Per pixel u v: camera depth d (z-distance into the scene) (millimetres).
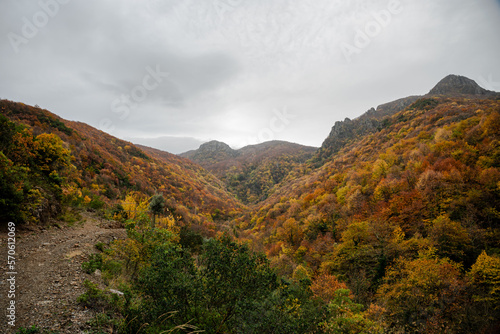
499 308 21688
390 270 30266
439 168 47625
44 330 4980
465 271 27953
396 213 42875
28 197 12109
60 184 18391
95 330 5289
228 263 6395
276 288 7305
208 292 6258
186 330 5648
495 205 35562
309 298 12664
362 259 33781
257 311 5832
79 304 6289
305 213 66750
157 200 20109
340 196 64688
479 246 31031
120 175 65062
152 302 5926
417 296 23047
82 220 16516
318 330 8336
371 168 72562
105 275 8906
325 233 53469
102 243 12328
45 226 12305
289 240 58125
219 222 97750
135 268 10359
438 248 31359
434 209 38000
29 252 9016
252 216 103062
